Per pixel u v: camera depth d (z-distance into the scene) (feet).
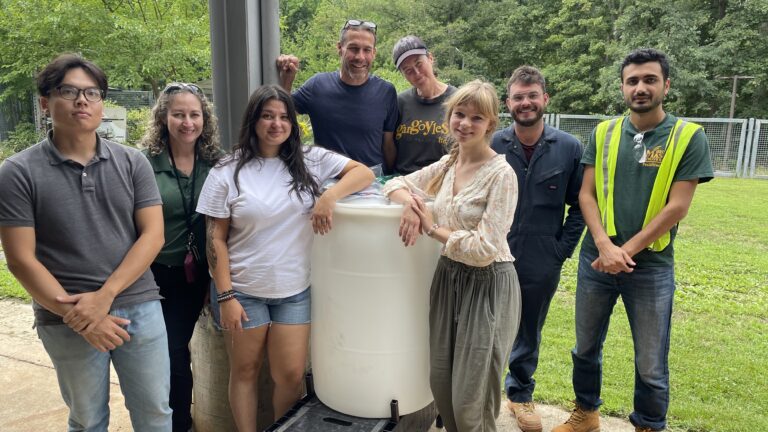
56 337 6.05
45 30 39.99
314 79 9.22
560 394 10.77
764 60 59.98
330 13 59.31
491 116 6.72
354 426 7.40
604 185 8.02
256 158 7.22
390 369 7.43
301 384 7.93
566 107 68.74
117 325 6.04
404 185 7.48
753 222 28.55
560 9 70.54
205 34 40.60
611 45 63.67
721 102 62.95
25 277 5.65
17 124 57.47
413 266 7.31
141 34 38.81
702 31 65.21
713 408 10.32
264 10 9.11
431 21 69.21
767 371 11.97
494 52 73.61
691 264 20.58
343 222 7.20
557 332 14.19
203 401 8.74
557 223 8.86
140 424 6.75
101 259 6.01
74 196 5.82
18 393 10.44
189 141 7.73
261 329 7.30
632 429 9.52
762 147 49.80
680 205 7.43
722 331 14.33
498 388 7.26
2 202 5.52
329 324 7.53
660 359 7.95
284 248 7.18
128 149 6.38
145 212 6.37
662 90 7.56
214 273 7.18
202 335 8.55
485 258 6.59
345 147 9.12
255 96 7.00
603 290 8.34
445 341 7.29
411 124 9.39
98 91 5.79
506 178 6.63
